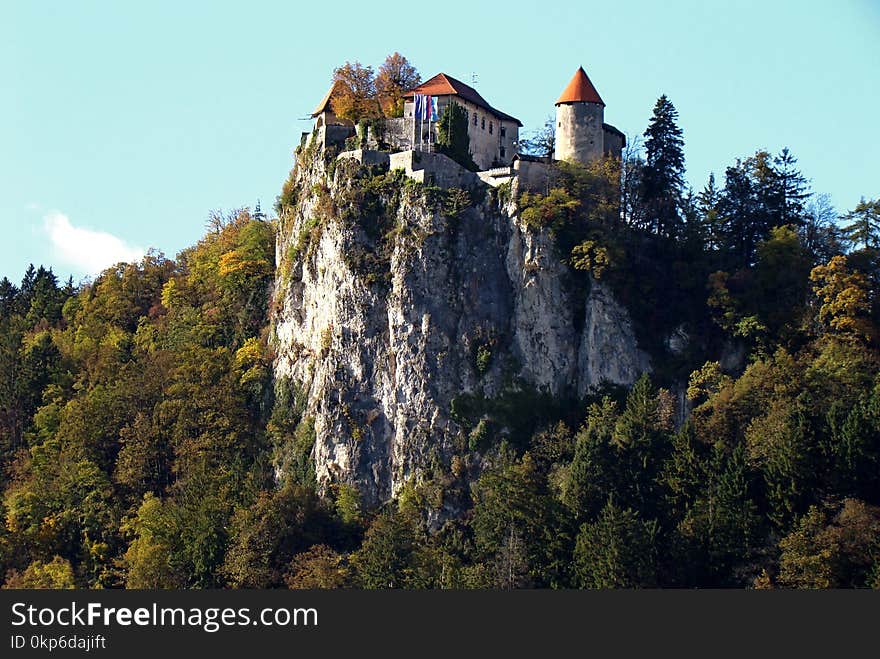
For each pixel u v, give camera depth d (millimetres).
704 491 175000
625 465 179625
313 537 186875
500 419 191750
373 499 192875
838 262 196125
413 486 190125
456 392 193500
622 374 194750
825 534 164875
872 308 195625
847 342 193125
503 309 196750
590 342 195500
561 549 173375
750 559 168875
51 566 187750
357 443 195125
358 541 188375
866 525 165250
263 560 181875
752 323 195250
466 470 189500
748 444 180000
